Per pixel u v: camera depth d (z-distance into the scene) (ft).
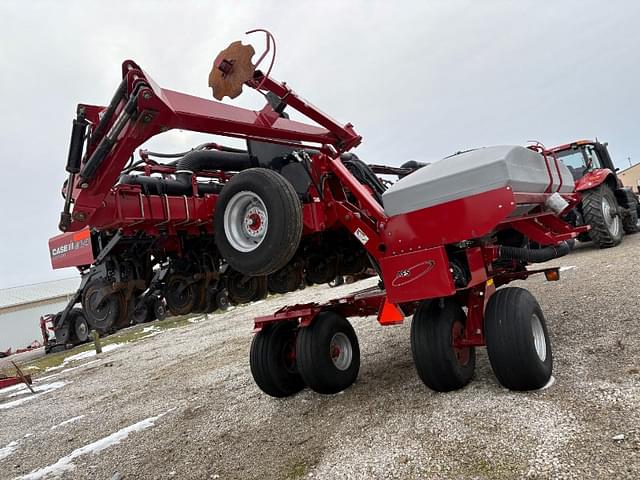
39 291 128.77
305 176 12.19
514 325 9.48
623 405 7.93
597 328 12.41
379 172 16.53
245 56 9.67
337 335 12.94
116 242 12.39
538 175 11.19
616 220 26.89
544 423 7.95
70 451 12.74
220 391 15.49
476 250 10.77
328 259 14.93
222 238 10.87
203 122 9.53
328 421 10.68
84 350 38.88
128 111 8.51
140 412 15.19
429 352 10.32
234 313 40.65
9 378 28.78
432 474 7.20
